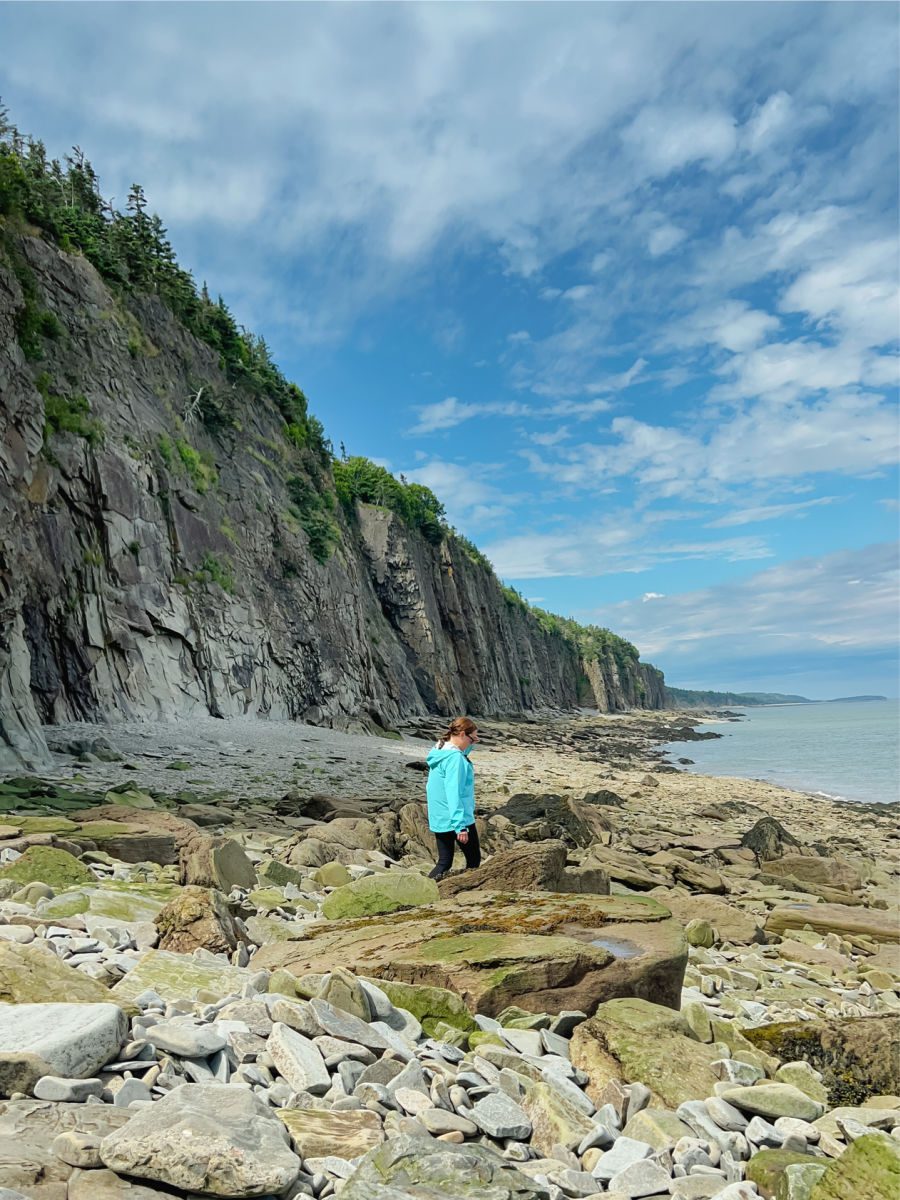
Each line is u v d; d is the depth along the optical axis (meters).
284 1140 3.29
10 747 20.95
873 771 53.97
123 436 36.91
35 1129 3.21
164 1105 3.33
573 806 21.12
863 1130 4.31
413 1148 3.36
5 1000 4.46
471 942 6.60
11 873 8.57
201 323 53.03
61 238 38.62
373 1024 4.85
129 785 17.64
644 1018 5.50
